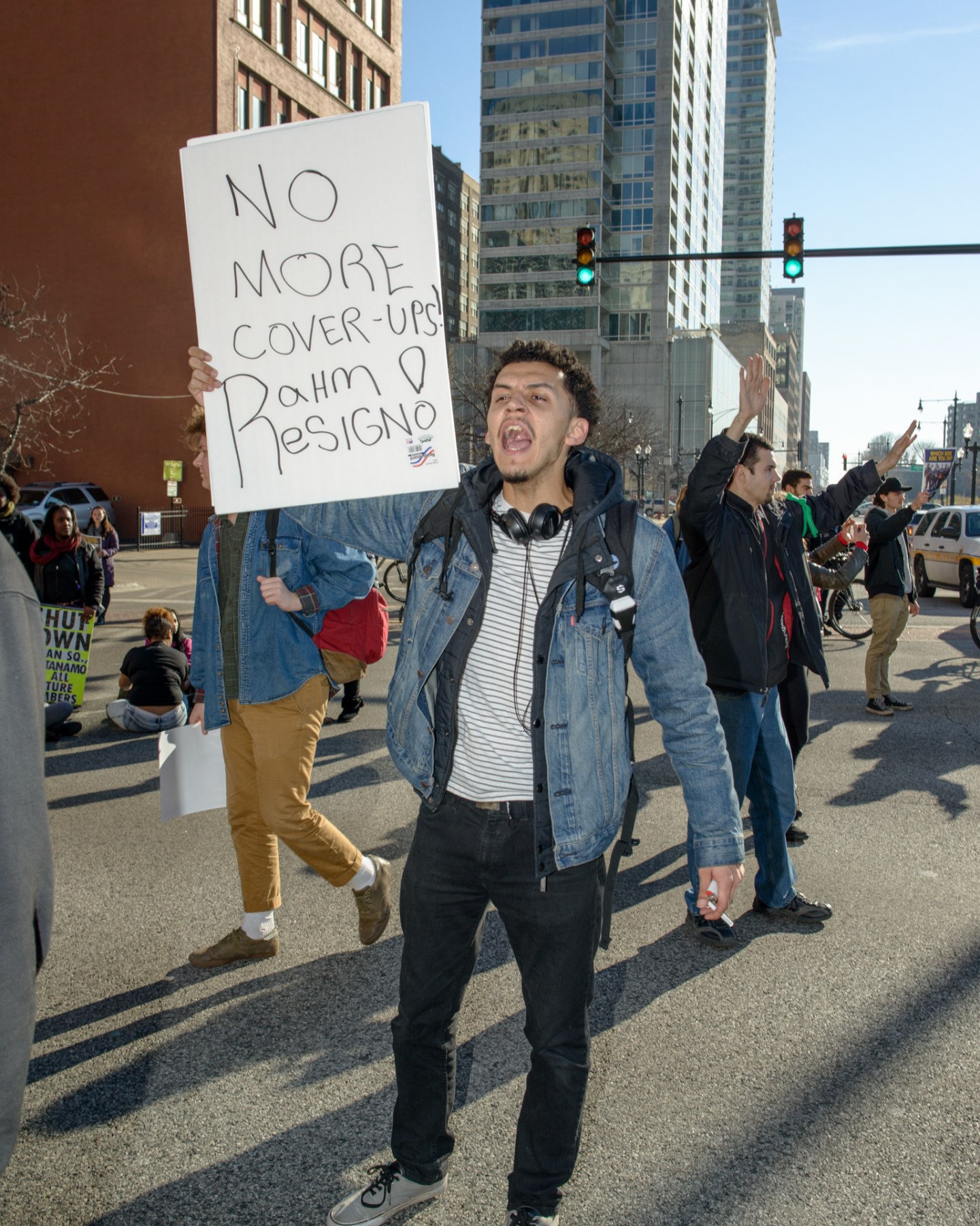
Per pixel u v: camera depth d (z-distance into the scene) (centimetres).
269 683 325
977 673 1020
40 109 3484
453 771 209
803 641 420
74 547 749
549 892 204
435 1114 225
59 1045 301
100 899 410
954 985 351
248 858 353
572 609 204
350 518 229
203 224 218
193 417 341
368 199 211
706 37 10700
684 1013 331
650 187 8988
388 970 352
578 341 8862
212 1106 272
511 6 8881
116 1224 228
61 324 3438
